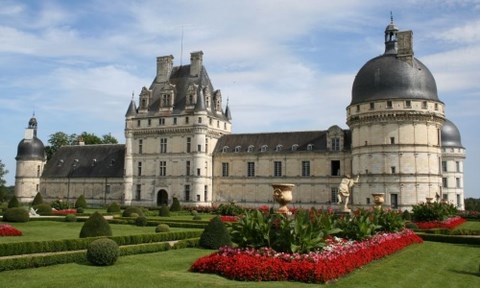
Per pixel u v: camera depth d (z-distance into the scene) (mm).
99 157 118938
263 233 24172
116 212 79438
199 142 99438
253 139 101875
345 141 91000
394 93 77625
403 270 25391
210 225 34719
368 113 79250
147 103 106750
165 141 103562
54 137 144000
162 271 23781
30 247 28875
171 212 81125
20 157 125688
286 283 20969
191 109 101375
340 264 23078
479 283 23172
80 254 26766
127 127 107250
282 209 31812
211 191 102250
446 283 22828
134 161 106188
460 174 110688
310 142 95000
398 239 34875
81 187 116688
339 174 91125
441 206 57281
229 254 23672
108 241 25938
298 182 94125
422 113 76875
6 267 23266
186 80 106250
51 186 121062
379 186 78000
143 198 104312
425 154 77062
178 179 100750
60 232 44094
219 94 108625
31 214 68688
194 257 29547
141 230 48094
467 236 41938
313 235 24062
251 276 21484
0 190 127188
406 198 76375
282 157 96188
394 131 77688
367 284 21281
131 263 26594
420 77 78688
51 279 21297
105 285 19922
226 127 109125
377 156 78562
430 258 30797
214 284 20453
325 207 90938
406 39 80062
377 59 82438
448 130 111375
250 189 98688
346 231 30953
